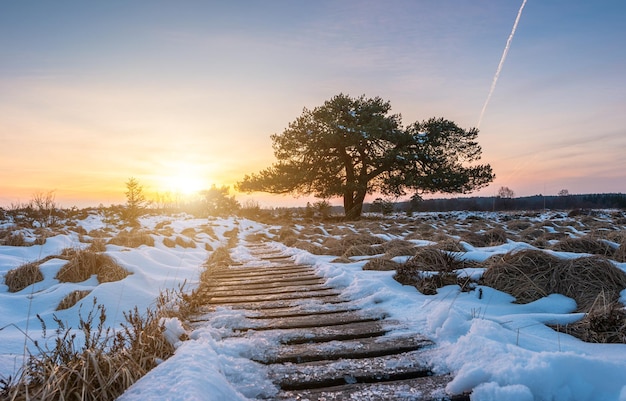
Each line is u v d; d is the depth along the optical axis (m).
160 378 2.62
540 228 15.05
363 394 2.77
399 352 3.54
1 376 2.85
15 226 12.52
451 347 3.39
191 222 20.28
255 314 4.90
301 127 26.52
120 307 5.72
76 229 14.11
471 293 5.71
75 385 2.56
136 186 19.08
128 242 10.38
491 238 12.08
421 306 4.82
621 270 5.58
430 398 2.69
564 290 5.47
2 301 5.82
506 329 3.77
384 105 27.95
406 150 26.30
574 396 2.68
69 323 5.23
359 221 23.64
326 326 4.34
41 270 7.07
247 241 17.39
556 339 3.89
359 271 7.32
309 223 24.14
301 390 2.90
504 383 2.73
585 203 38.19
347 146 26.09
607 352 3.48
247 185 28.22
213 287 6.88
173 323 3.90
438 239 12.34
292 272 8.30
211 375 2.70
